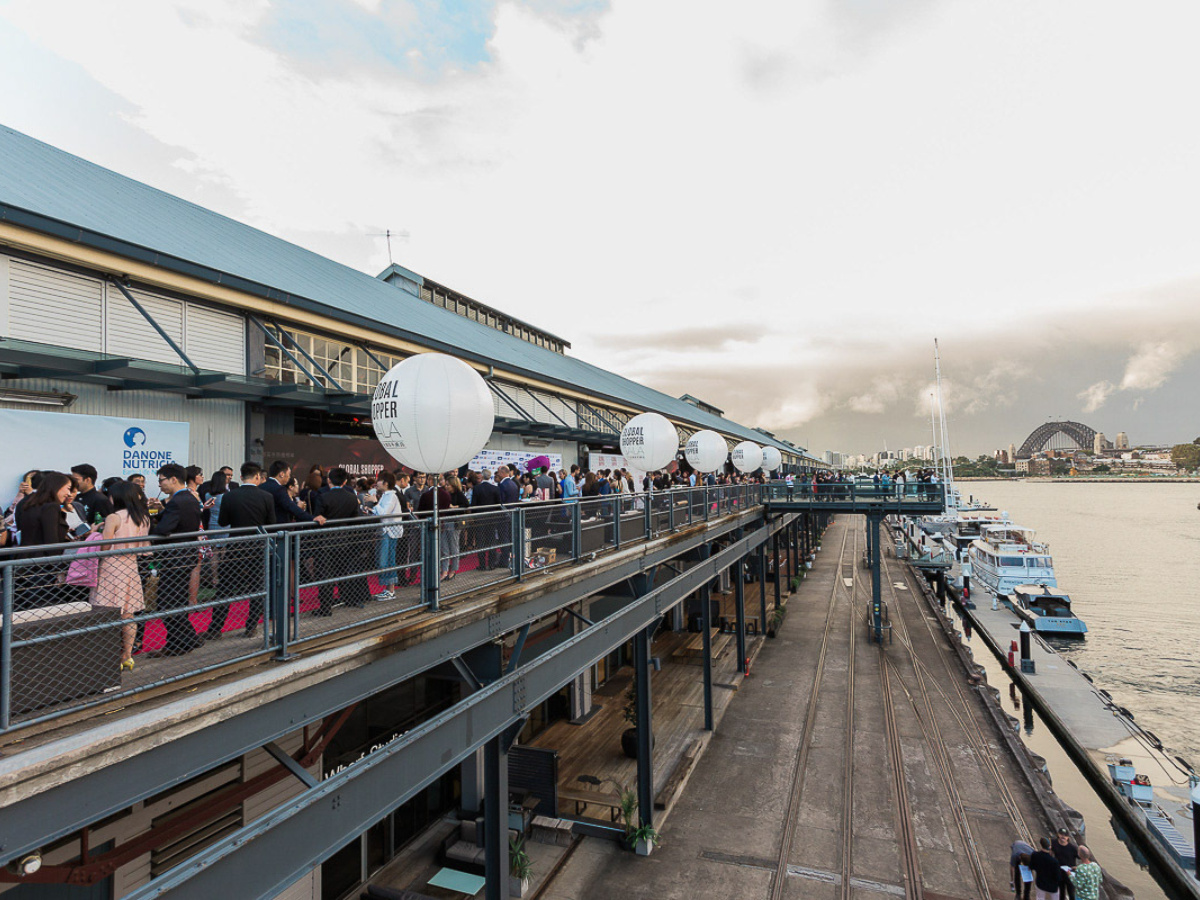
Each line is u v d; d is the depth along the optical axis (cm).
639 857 1226
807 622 3144
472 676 738
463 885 1117
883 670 2386
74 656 379
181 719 402
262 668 475
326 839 468
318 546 582
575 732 1802
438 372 651
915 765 1602
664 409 3950
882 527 8569
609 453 2712
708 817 1366
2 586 357
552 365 2855
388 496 796
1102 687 3219
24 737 347
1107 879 1230
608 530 1123
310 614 593
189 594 473
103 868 671
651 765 1272
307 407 1238
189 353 1068
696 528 1580
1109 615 4834
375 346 1487
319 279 1616
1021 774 1548
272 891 420
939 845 1254
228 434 1112
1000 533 5628
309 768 1031
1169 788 1900
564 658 874
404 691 1305
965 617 4225
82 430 872
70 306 905
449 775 1402
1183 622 4559
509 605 773
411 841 1266
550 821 1311
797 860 1208
